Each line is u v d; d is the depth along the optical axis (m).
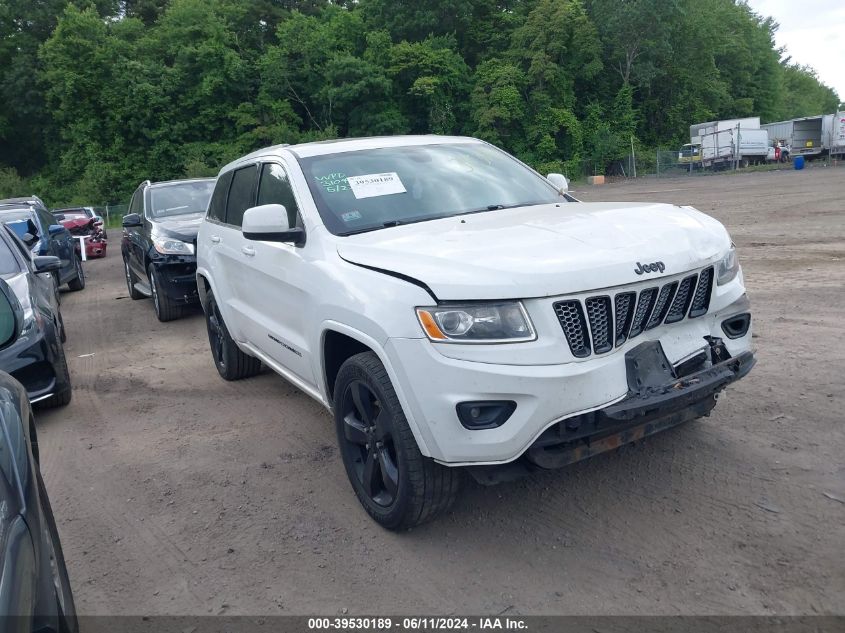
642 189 34.12
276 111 51.72
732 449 4.14
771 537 3.25
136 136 54.19
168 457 4.74
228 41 53.88
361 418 3.68
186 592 3.20
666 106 59.59
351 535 3.57
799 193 21.72
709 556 3.15
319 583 3.19
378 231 3.87
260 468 4.46
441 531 3.53
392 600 3.03
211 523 3.80
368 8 55.59
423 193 4.37
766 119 71.81
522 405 2.96
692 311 3.50
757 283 8.73
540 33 52.03
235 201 5.61
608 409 3.04
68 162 54.50
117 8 66.12
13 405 2.76
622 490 3.78
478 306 3.00
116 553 3.58
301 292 4.04
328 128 50.25
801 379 5.18
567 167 51.84
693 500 3.62
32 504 2.26
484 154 5.09
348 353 3.93
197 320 9.48
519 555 3.28
